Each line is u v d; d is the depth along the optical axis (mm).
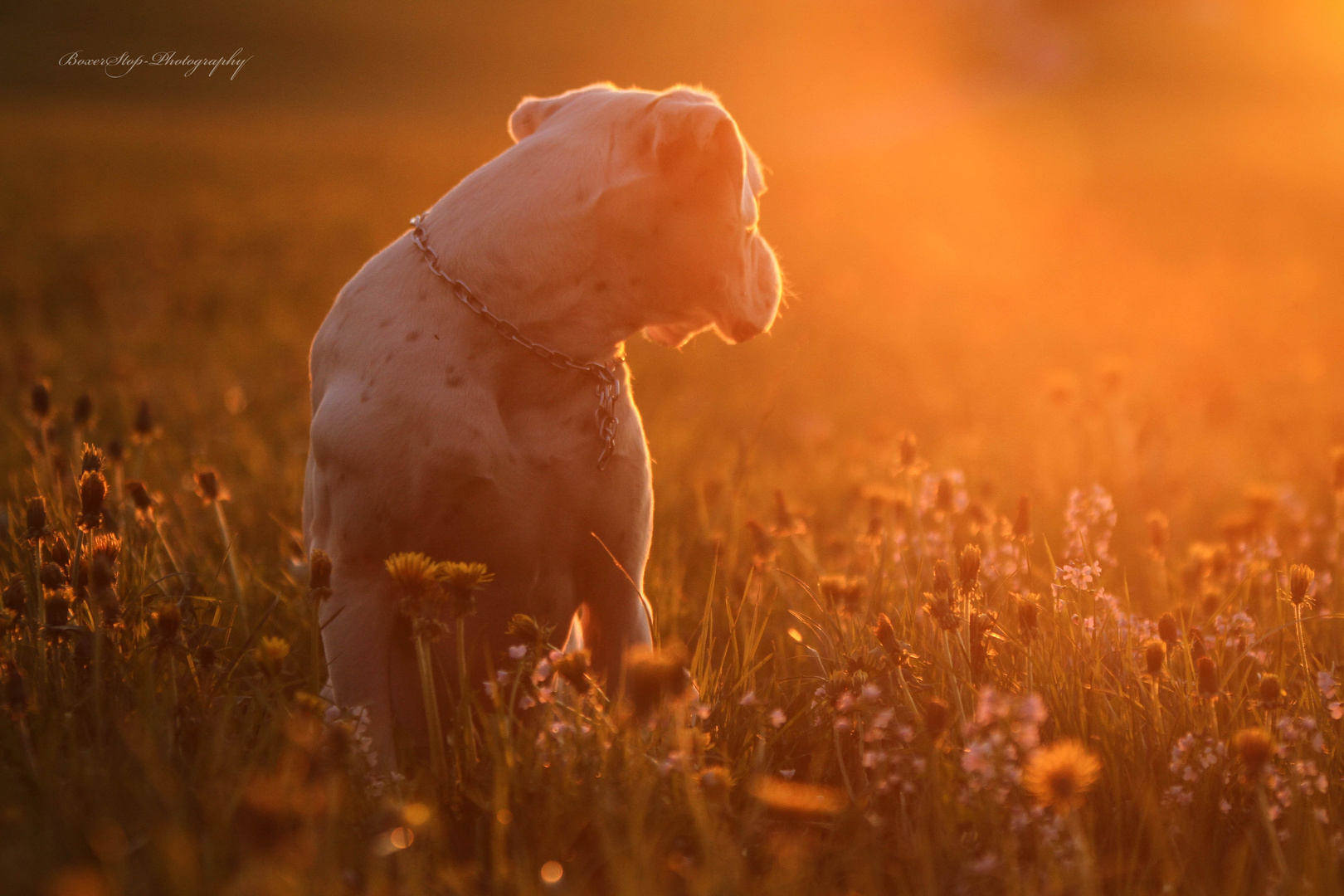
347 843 2432
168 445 6449
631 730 2893
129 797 2496
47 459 4570
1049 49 85375
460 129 52500
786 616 4340
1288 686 3535
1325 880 2457
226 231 21922
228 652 3688
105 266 16891
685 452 7164
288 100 63531
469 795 2723
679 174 3260
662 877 2432
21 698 2693
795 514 5043
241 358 10781
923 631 3471
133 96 61281
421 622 2787
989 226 25188
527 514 3293
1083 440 6848
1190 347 12508
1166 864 2586
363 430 3150
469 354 3236
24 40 69500
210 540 4945
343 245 20891
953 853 2512
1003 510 6012
